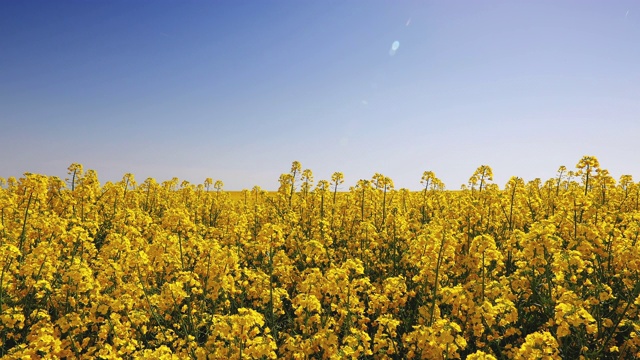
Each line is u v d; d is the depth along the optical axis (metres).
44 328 0.59
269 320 0.78
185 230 0.92
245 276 0.92
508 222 1.29
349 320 0.70
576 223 0.85
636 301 0.63
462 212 1.14
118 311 0.71
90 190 1.34
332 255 1.16
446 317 0.71
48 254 0.82
